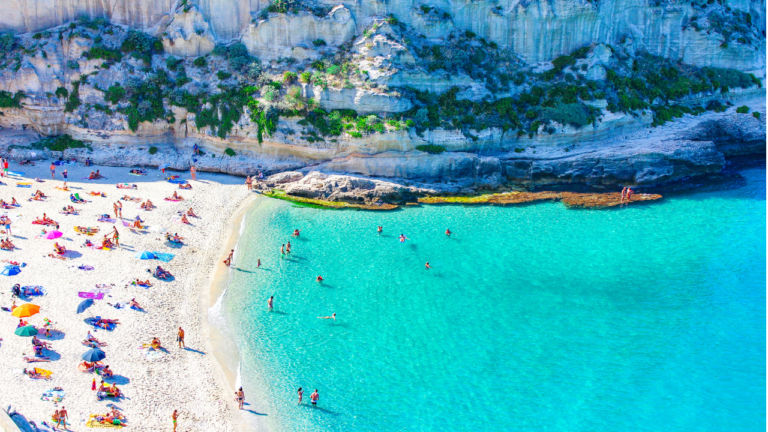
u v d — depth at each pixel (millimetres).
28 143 63250
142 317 38812
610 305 42250
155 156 63250
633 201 57438
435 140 60781
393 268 46875
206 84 63625
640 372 35969
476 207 56938
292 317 40938
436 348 38125
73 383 32406
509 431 31891
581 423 32375
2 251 44125
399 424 32312
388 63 62219
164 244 48156
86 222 49875
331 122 60562
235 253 48531
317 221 54156
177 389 33438
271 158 62562
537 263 47594
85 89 63375
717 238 50625
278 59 64875
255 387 34594
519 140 63906
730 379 35312
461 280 45375
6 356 33625
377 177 60719
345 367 36469
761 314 40906
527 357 37312
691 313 41219
